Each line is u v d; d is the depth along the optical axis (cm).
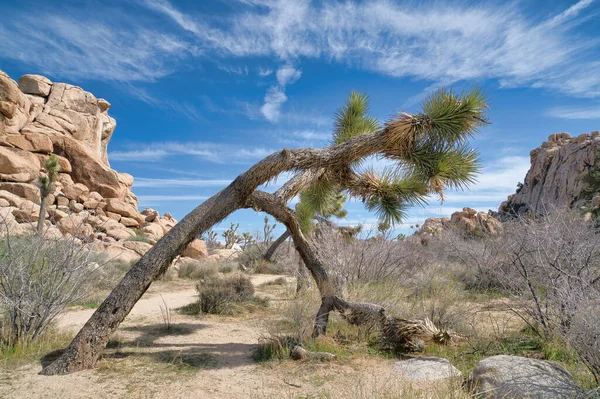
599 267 628
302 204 990
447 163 668
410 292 919
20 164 2634
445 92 639
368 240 1064
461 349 570
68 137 3150
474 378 408
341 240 997
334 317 747
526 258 638
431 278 1009
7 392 425
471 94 626
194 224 572
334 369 504
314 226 1054
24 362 524
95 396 419
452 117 617
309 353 549
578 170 5888
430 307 712
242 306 960
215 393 430
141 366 520
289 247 1723
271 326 724
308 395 419
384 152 686
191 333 719
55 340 611
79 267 636
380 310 610
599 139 5647
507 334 620
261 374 490
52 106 3500
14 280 586
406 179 753
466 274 1149
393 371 489
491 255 946
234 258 2728
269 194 678
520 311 698
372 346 605
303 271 941
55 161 2088
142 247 2319
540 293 624
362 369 502
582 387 367
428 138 664
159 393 429
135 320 838
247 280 1059
